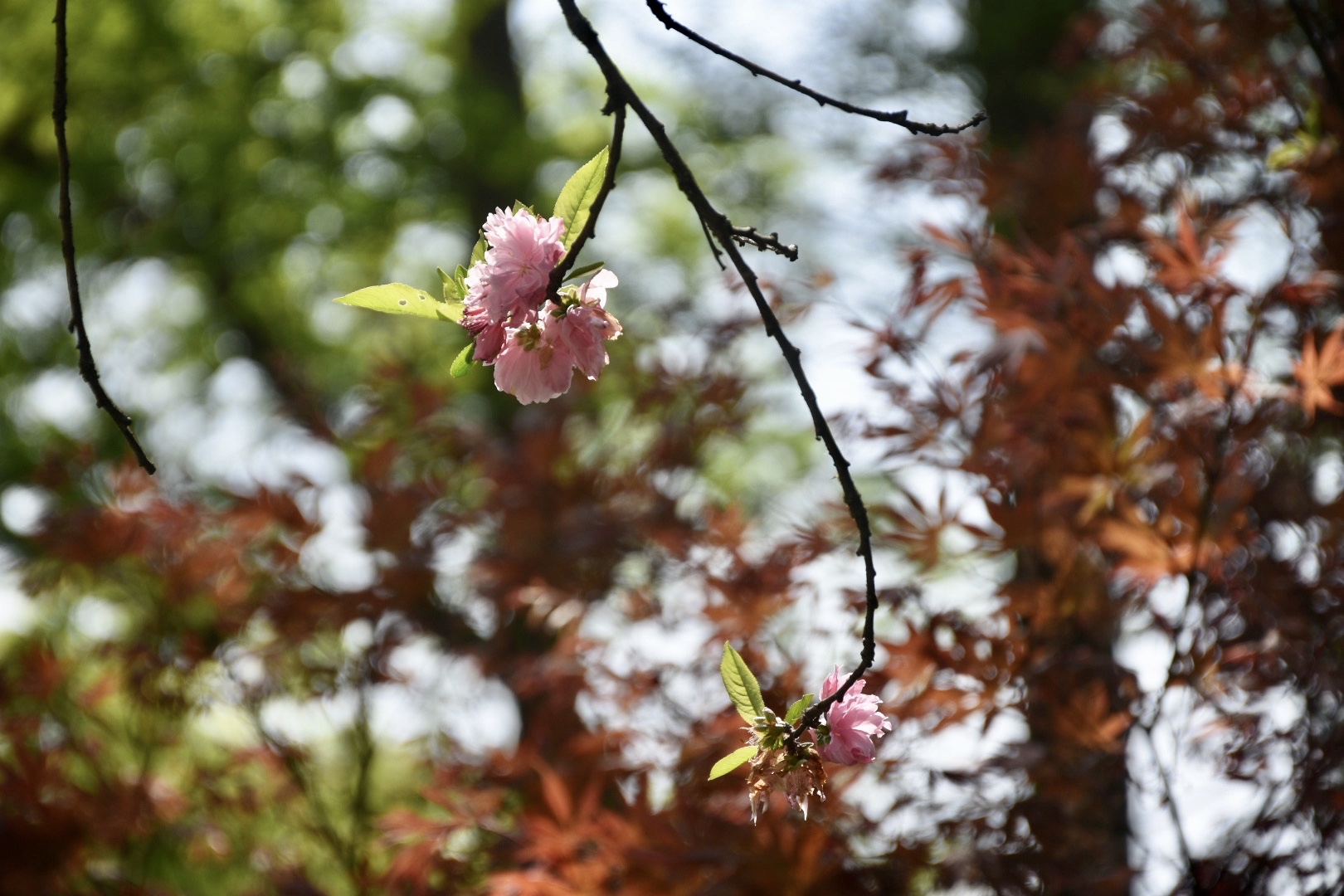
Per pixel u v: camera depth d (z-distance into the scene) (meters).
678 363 5.37
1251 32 4.04
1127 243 4.12
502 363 1.62
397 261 10.78
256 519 4.96
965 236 3.80
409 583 4.84
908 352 3.82
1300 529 3.50
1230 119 4.05
